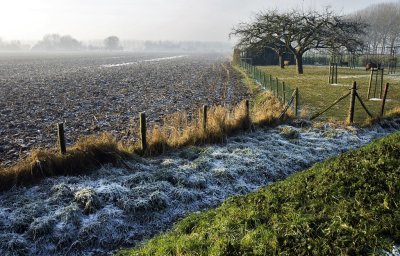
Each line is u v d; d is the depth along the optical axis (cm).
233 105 2286
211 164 1089
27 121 1784
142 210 841
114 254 720
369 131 1534
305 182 846
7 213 780
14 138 1445
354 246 562
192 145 1248
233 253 584
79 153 1001
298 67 4422
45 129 1616
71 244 729
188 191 928
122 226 787
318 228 619
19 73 5059
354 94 1583
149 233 795
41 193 870
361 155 952
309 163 1191
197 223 756
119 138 1441
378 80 3575
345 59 6581
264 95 2347
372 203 699
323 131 1496
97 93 2886
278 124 1551
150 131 1406
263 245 590
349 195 750
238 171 1061
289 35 4238
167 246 655
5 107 2189
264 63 6531
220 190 974
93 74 4928
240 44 4753
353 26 4144
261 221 687
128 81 3941
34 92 2922
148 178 966
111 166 1029
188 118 1847
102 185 909
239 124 1409
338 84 3231
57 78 4266
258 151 1209
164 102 2433
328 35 4034
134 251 693
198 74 4906
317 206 711
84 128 1636
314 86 3092
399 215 645
